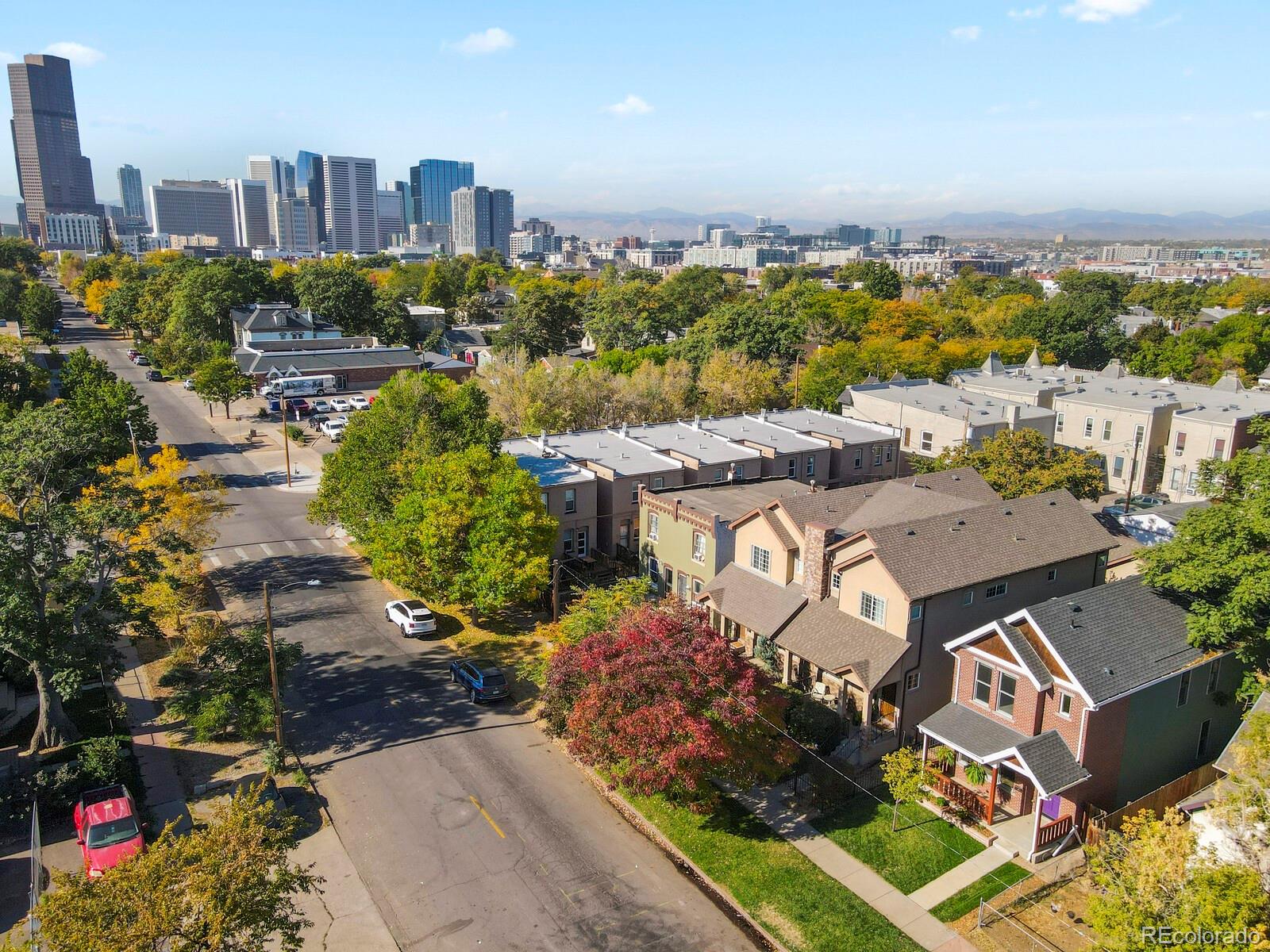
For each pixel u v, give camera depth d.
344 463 50.44
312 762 32.12
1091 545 37.91
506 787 30.70
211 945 16.27
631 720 27.11
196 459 76.62
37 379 74.81
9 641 29.80
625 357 103.62
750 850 27.27
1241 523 29.61
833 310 127.25
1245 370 101.62
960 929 23.81
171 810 28.70
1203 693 30.55
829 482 64.69
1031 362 95.12
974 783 28.91
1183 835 19.27
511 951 23.05
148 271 183.00
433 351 127.94
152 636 35.56
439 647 42.25
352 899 24.95
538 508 43.91
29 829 27.33
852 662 32.97
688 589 45.66
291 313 125.69
